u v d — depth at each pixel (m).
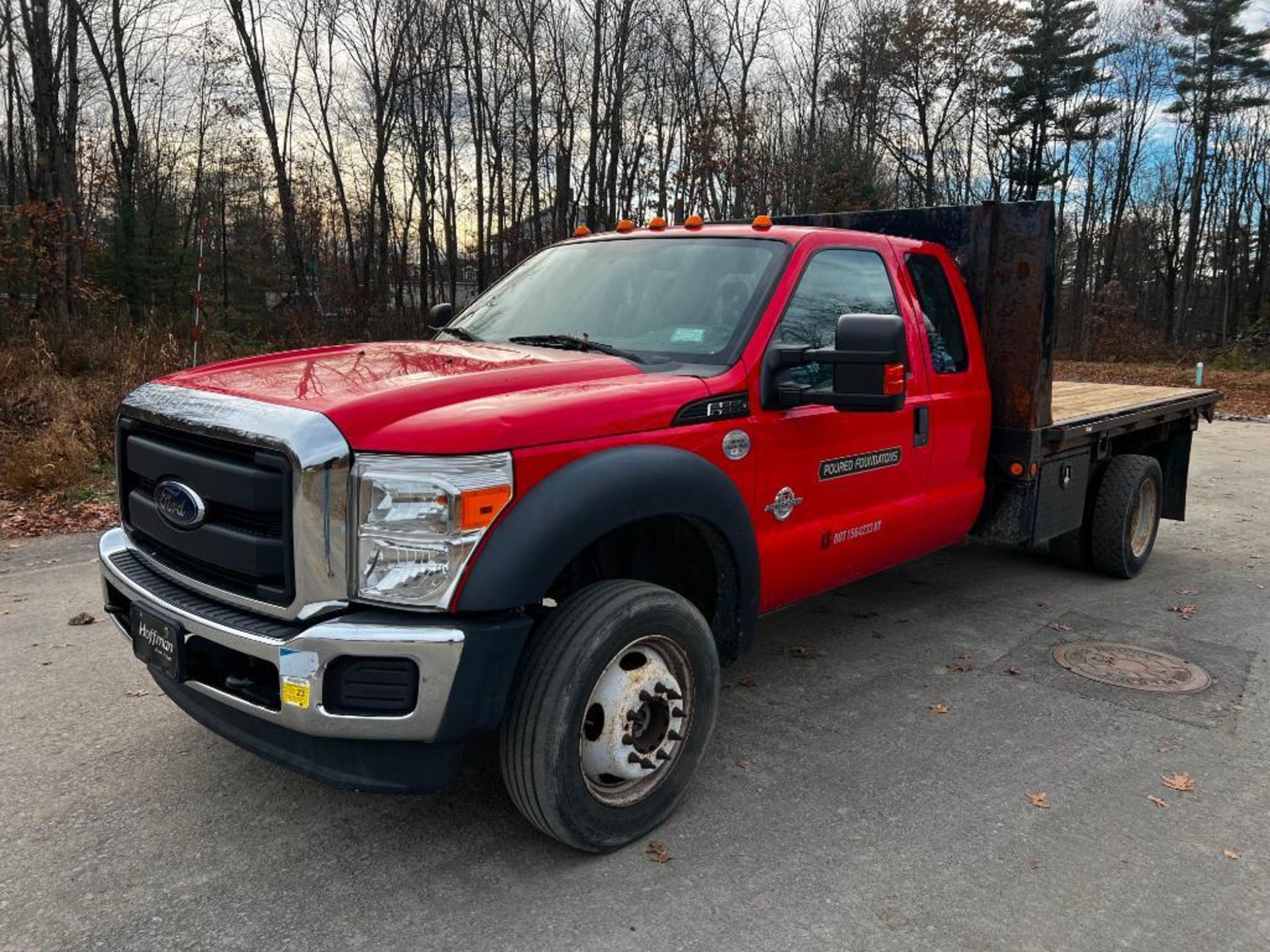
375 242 35.88
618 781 3.16
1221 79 49.59
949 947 2.66
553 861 3.05
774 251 3.91
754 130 30.28
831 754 3.83
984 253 5.05
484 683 2.66
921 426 4.48
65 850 3.08
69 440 9.23
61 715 4.07
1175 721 4.19
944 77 45.31
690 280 3.93
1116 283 46.28
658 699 3.15
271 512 2.68
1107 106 52.47
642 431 3.12
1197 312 57.09
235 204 31.98
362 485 2.62
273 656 2.60
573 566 3.45
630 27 32.03
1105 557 6.31
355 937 2.67
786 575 3.83
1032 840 3.21
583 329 3.98
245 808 3.35
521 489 2.75
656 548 3.70
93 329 14.02
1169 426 6.89
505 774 2.92
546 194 35.28
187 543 2.93
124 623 3.32
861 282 4.23
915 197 47.50
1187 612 5.77
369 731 2.62
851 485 4.09
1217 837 3.26
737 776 3.63
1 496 8.21
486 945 2.65
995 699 4.42
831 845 3.17
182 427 2.90
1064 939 2.71
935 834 3.24
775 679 4.63
